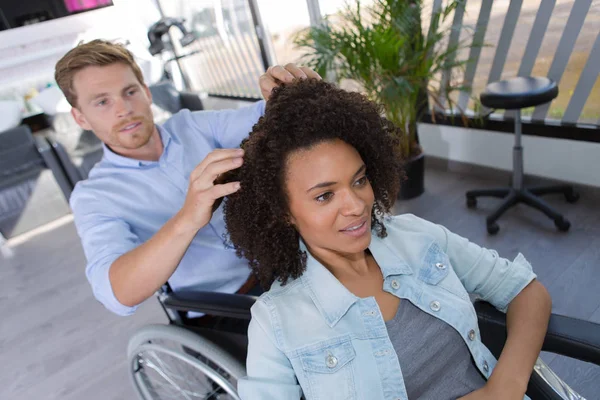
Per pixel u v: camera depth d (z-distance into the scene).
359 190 0.66
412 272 0.77
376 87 2.09
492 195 2.18
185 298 1.04
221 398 1.17
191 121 1.30
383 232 0.81
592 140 1.98
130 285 0.86
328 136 0.63
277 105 0.66
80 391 1.75
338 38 2.06
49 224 3.26
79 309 2.27
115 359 1.87
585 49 1.95
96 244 1.02
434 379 0.74
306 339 0.71
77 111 1.14
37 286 2.57
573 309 1.57
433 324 0.75
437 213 2.29
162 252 0.83
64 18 3.46
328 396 0.69
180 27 3.44
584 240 1.86
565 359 1.38
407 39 2.07
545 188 2.12
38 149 3.05
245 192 0.71
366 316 0.72
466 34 2.32
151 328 1.12
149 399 1.31
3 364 2.00
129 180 1.16
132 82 1.10
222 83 4.28
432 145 2.71
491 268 0.83
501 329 0.82
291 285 0.76
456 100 2.52
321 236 0.67
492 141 2.38
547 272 1.75
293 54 3.52
